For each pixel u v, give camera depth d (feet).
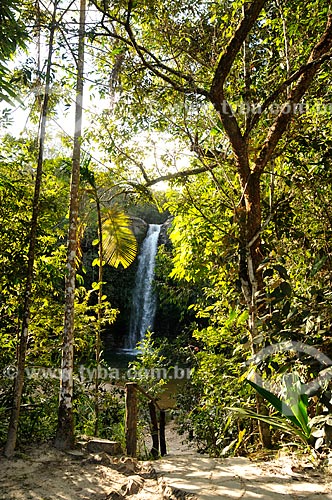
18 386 11.43
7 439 11.29
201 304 20.15
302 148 13.00
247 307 12.42
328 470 9.64
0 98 9.75
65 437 11.82
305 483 9.06
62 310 14.70
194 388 19.90
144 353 21.95
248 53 15.72
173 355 23.18
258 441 13.35
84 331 15.17
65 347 12.12
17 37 9.35
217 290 17.43
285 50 13.82
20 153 13.12
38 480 9.71
